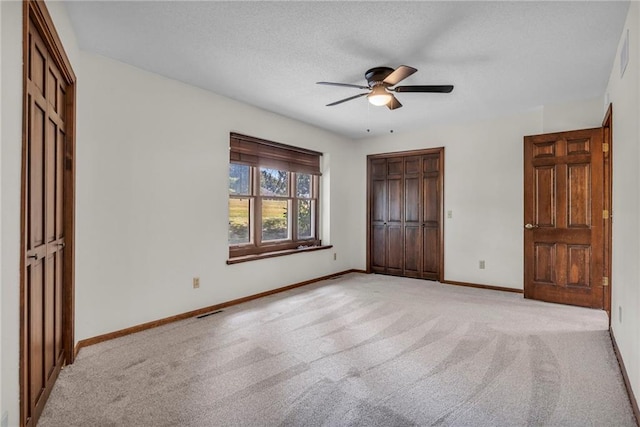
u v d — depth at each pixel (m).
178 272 3.24
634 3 1.89
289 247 4.73
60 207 2.14
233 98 3.73
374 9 2.08
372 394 1.90
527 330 2.91
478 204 4.60
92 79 2.63
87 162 2.59
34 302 1.62
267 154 4.28
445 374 2.13
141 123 2.95
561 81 3.23
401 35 2.39
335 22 2.23
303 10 2.10
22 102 1.36
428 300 3.91
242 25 2.27
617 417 1.69
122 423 1.65
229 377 2.10
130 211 2.87
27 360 1.52
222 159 3.66
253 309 3.57
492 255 4.49
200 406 1.79
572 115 3.82
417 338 2.74
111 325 2.74
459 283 4.75
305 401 1.83
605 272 3.50
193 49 2.61
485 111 4.21
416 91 2.86
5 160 1.22
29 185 1.52
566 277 3.71
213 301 3.55
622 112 2.31
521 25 2.26
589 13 2.12
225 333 2.86
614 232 2.65
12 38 1.27
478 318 3.24
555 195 3.75
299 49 2.60
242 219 4.10
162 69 2.97
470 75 3.08
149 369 2.21
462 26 2.27
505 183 4.40
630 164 2.03
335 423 1.65
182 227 3.28
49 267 1.88
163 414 1.72
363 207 5.74
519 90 3.47
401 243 5.39
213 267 3.56
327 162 5.29
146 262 2.99
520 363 2.28
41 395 1.74
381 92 2.84
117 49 2.60
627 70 2.12
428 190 5.11
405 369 2.20
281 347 2.56
